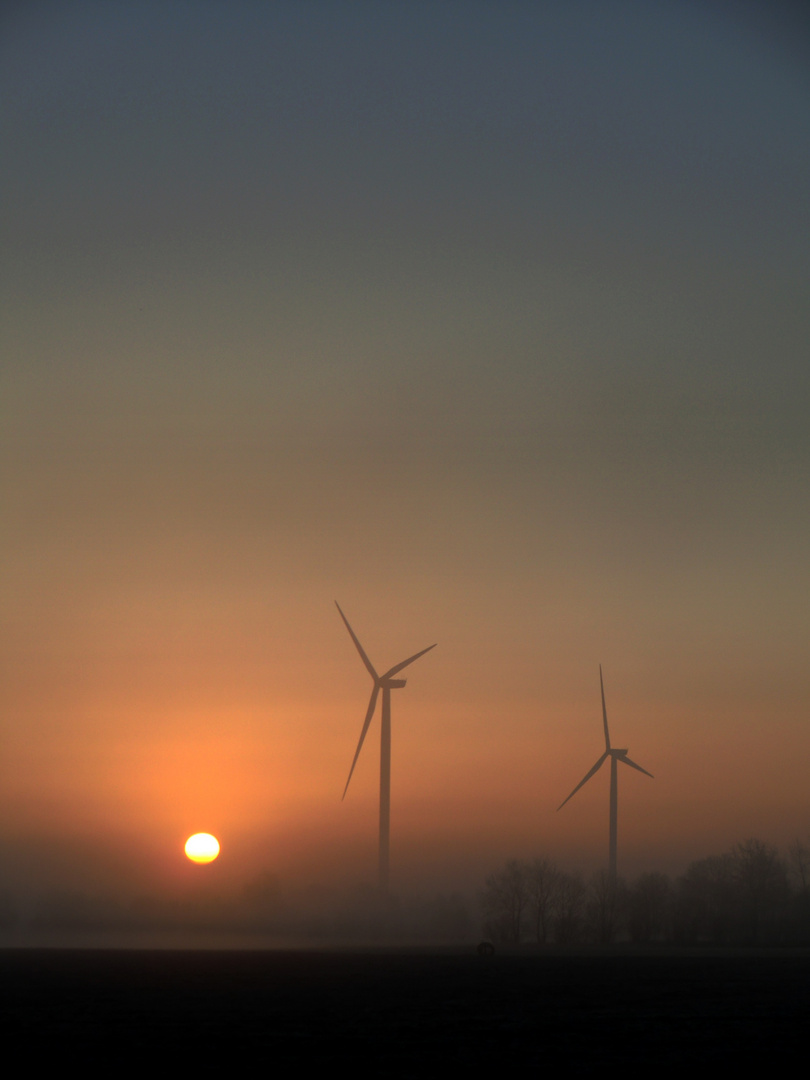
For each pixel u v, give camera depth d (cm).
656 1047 6216
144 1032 6556
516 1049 6119
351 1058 5794
